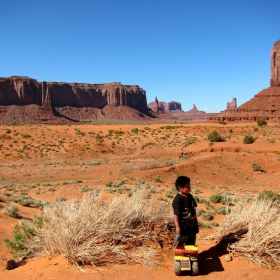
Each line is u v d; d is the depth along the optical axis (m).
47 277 5.09
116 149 64.75
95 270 5.19
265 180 35.66
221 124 108.50
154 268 5.32
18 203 16.41
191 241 5.59
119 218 6.14
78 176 38.03
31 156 58.94
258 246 5.60
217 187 30.45
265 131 70.81
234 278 5.00
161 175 33.00
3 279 5.39
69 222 5.90
